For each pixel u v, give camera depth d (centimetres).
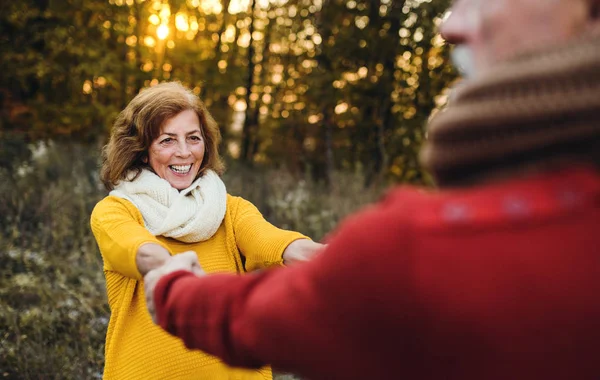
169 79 1040
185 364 171
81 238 511
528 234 68
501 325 67
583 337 66
